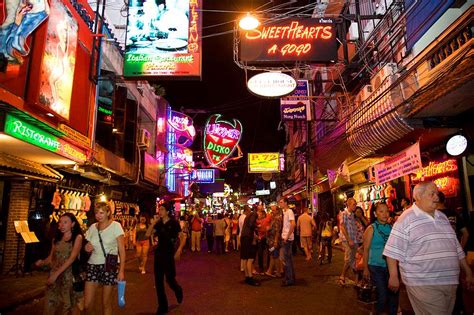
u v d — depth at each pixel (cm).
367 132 1116
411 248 378
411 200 1240
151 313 693
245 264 968
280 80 1200
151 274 1176
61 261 530
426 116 901
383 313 546
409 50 980
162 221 726
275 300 778
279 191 4394
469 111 870
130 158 1797
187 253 1916
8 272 1081
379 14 1184
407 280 376
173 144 2709
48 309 519
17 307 744
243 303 757
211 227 1988
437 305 360
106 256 543
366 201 1689
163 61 1221
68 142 1087
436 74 802
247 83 1195
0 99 743
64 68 1004
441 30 841
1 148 936
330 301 756
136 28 1245
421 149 1134
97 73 1295
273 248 1082
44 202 1262
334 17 1177
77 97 1171
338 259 1455
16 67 823
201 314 675
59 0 983
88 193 1546
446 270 363
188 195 3428
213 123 2314
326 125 2012
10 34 759
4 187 1129
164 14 1252
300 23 1163
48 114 940
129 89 1800
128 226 2006
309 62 1159
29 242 1028
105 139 1578
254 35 1156
